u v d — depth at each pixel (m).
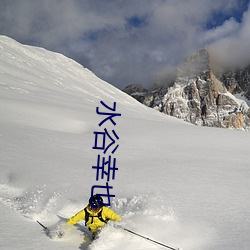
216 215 6.83
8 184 8.92
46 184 8.99
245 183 10.02
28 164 11.18
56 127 23.73
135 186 9.32
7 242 5.06
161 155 15.58
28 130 19.09
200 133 23.75
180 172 11.49
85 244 5.39
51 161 12.01
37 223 6.18
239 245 5.22
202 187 9.34
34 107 29.25
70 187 8.84
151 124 28.00
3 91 38.50
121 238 5.41
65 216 6.78
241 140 21.92
